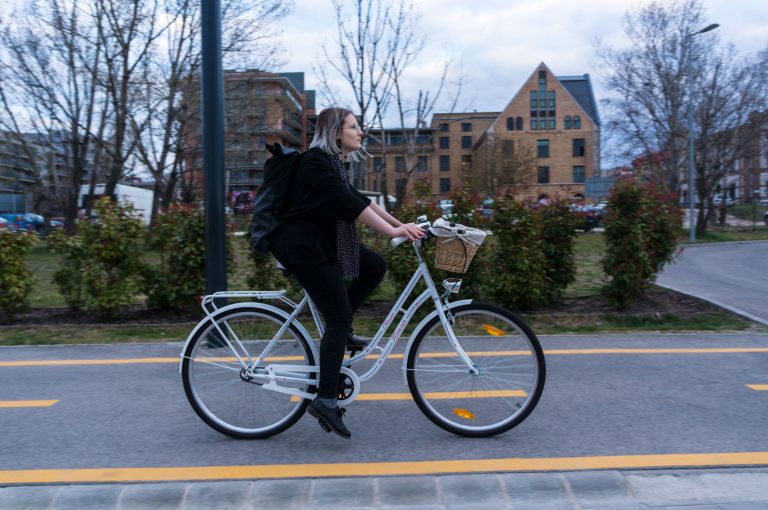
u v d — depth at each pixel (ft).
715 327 21.74
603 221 24.44
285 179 10.98
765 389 14.71
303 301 11.98
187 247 23.45
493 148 162.40
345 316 11.17
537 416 13.05
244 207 24.93
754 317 22.91
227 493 9.71
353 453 11.25
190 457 11.16
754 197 129.08
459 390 12.07
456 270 11.23
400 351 18.48
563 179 216.33
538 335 20.75
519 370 11.90
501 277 23.57
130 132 72.84
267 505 9.52
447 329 11.85
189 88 69.15
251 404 12.12
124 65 63.87
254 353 11.92
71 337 21.06
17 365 17.52
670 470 10.48
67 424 12.87
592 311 24.35
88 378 16.20
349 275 11.35
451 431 11.95
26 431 12.50
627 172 28.96
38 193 98.32
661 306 25.03
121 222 23.45
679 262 51.96
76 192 77.61
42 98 65.98
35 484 10.11
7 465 10.88
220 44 18.48
